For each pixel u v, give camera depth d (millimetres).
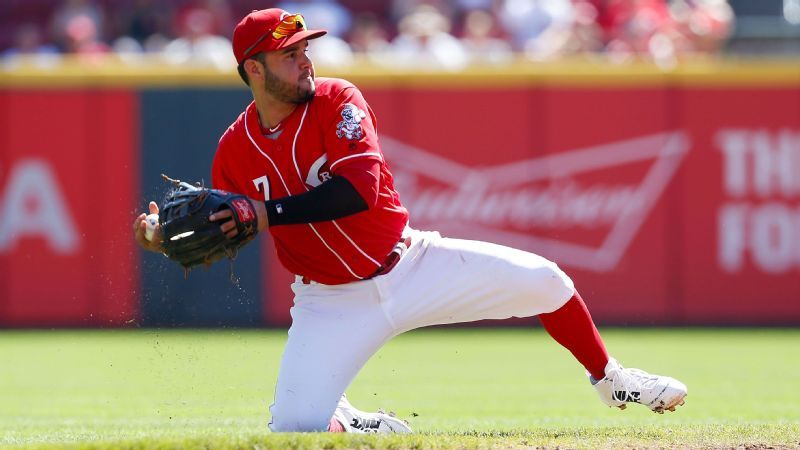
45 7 55312
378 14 54969
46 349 37625
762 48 50219
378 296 17203
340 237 16781
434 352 37156
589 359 18094
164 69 41625
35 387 29625
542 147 42219
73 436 19094
